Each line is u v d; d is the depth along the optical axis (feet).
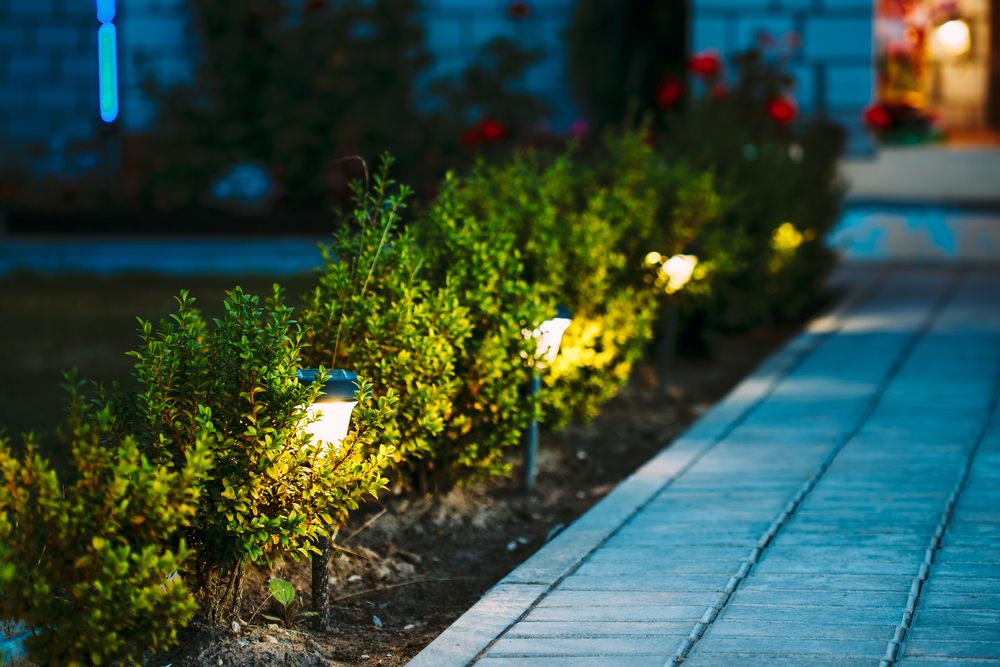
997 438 20.79
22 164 53.93
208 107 52.11
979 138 53.06
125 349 29.63
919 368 27.45
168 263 47.44
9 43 55.42
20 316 34.55
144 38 54.90
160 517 11.10
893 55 52.39
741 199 30.40
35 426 21.74
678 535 16.20
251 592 14.84
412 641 13.73
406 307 15.83
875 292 40.93
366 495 19.11
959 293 39.91
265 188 50.44
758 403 24.71
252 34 51.24
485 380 17.65
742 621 12.88
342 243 17.29
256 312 13.33
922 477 18.51
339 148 50.11
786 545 15.53
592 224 22.52
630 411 26.27
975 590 13.52
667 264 25.98
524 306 18.12
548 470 21.56
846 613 12.94
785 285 34.99
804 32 50.57
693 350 31.71
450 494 19.11
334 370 13.62
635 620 13.03
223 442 12.46
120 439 12.53
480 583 16.05
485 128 43.80
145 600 10.77
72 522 10.90
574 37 55.26
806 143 38.70
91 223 49.08
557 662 11.94
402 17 51.42
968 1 55.21
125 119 54.80
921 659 11.60
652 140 42.09
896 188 50.90
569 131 50.62
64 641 10.82
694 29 50.90
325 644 13.71
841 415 23.20
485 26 55.57
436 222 19.24
